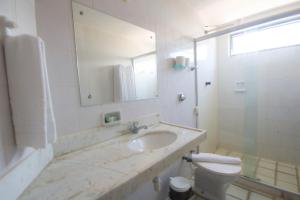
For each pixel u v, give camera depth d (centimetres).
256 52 221
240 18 211
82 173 68
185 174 180
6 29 50
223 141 263
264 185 167
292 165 205
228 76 250
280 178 179
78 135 93
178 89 179
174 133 122
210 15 205
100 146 99
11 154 50
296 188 162
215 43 250
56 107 86
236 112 246
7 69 50
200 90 218
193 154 143
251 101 231
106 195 54
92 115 102
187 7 184
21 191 54
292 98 201
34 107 52
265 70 217
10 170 49
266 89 218
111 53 112
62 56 87
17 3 58
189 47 192
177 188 146
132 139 111
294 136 203
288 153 208
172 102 171
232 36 242
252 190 170
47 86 58
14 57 50
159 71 153
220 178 133
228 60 247
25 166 57
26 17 66
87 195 53
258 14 201
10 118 51
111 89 113
